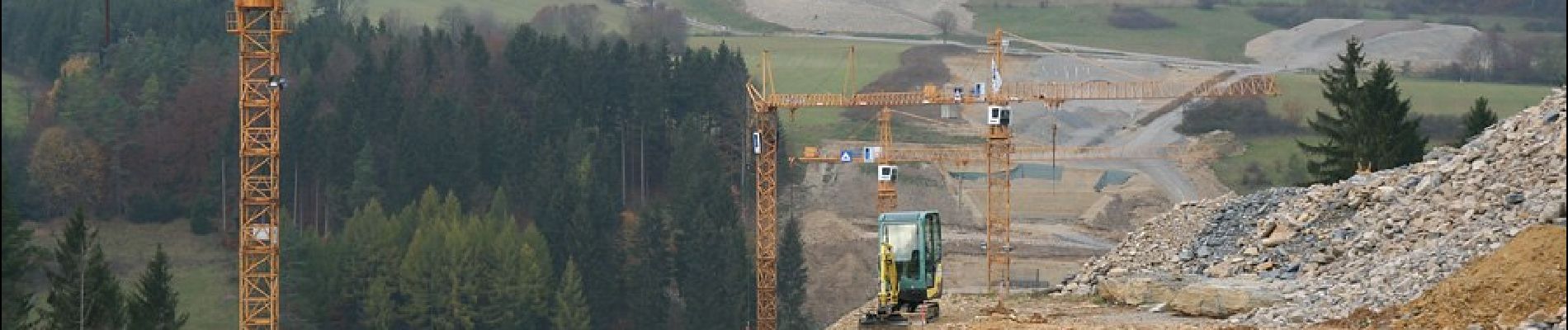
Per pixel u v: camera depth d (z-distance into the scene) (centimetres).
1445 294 8700
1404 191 11369
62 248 17300
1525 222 9700
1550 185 10144
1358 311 9181
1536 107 11438
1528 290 8281
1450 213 10531
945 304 12375
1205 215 12744
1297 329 9194
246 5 19850
